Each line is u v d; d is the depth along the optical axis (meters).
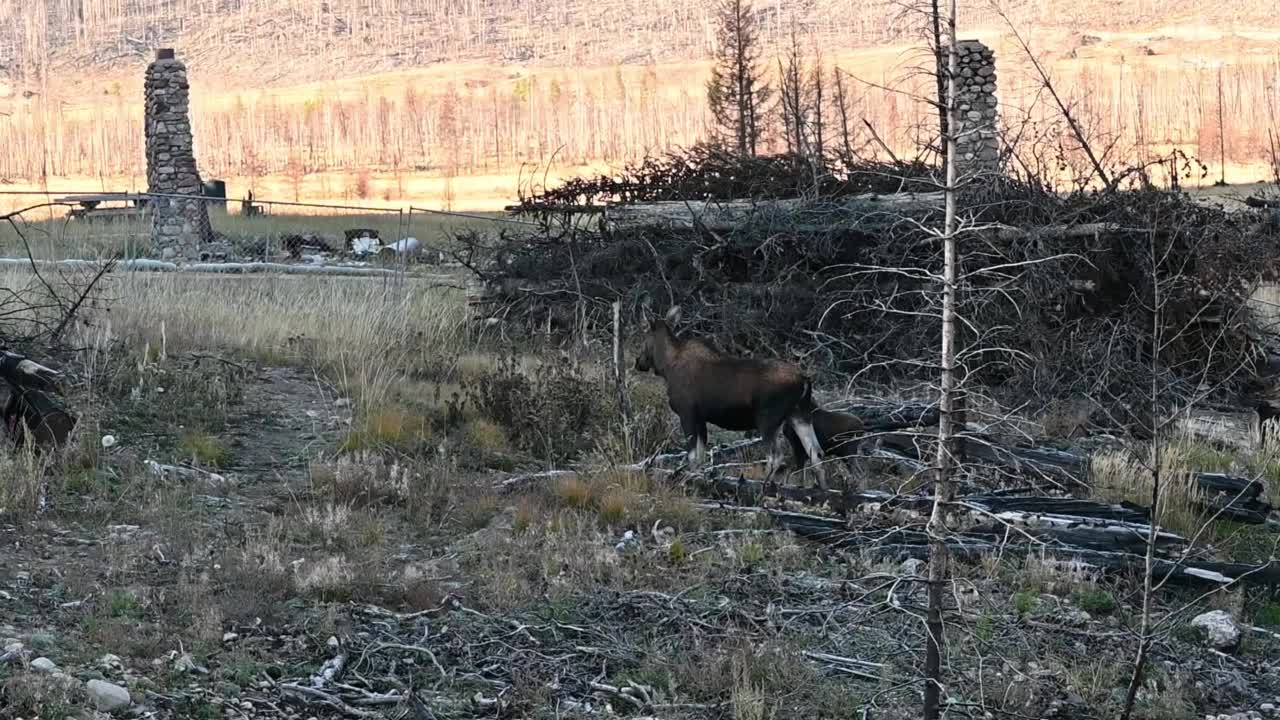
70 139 162.50
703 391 10.81
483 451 11.93
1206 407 15.30
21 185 125.88
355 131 173.62
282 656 7.68
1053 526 9.99
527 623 8.43
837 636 8.48
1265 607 9.59
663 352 11.07
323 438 12.16
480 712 7.34
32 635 7.40
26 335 13.57
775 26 138.12
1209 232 15.20
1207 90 111.00
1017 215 15.57
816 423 11.20
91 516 9.59
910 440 11.41
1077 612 9.04
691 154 19.05
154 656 7.39
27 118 182.38
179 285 17.55
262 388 13.55
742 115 48.88
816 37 130.25
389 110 186.38
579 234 19.22
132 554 8.88
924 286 15.16
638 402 12.96
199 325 15.21
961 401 7.00
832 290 16.31
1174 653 8.69
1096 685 8.04
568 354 15.80
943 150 6.54
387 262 26.53
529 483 11.00
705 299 17.03
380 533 9.75
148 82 29.08
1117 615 9.14
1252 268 15.55
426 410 12.98
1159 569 9.59
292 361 14.58
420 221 50.22
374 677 7.58
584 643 8.27
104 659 7.19
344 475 10.77
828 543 10.07
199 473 10.84
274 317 16.05
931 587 6.68
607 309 17.23
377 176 140.25
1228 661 8.71
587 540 9.75
